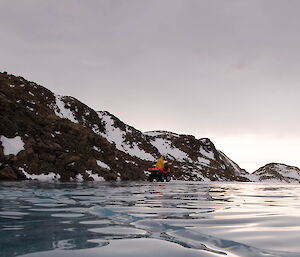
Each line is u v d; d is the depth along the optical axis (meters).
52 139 20.36
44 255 1.35
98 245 1.57
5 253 1.38
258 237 1.80
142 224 2.34
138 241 1.69
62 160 19.38
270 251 1.46
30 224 2.31
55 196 5.52
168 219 2.65
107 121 50.75
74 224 2.32
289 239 1.75
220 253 1.42
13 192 6.44
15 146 17.23
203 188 11.70
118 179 22.30
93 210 3.33
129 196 5.99
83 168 20.19
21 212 3.09
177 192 8.16
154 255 1.37
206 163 58.12
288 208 3.83
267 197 6.66
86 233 1.94
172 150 58.16
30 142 18.31
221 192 8.73
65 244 1.59
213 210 3.49
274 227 2.20
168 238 1.78
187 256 1.36
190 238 1.78
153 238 1.78
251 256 1.37
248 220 2.60
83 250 1.45
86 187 9.59
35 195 5.64
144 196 6.10
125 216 2.85
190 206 4.00
